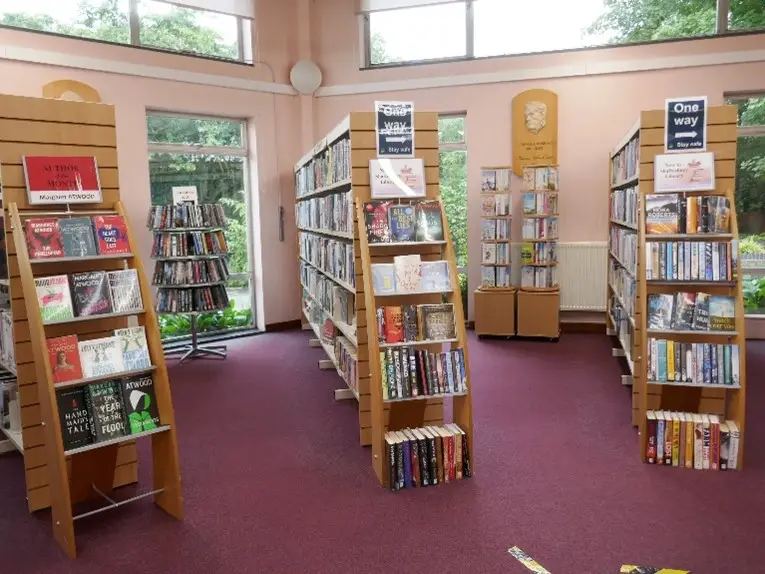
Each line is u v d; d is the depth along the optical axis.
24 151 2.95
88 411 2.87
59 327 3.11
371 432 3.98
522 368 5.78
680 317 3.62
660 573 2.52
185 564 2.68
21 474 3.68
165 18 6.83
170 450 3.04
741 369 3.51
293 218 7.91
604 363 5.90
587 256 7.18
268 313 7.79
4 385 3.47
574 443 3.95
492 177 6.82
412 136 3.74
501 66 7.21
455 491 3.32
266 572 2.60
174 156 7.11
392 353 3.39
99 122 3.14
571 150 7.14
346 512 3.11
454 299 3.51
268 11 7.46
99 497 3.34
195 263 6.22
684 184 3.75
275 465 3.72
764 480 3.36
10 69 5.72
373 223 3.59
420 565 2.62
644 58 6.76
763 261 6.82
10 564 2.71
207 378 5.73
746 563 2.59
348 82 7.69
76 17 6.22
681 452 3.55
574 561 2.63
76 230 2.94
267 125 7.57
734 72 6.52
